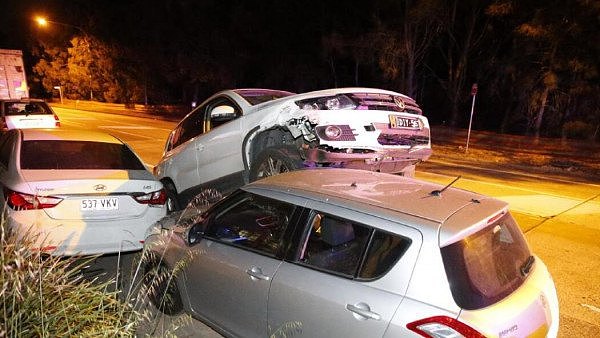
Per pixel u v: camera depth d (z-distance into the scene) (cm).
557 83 1973
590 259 609
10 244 292
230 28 3384
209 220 379
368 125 525
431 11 2105
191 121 722
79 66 4597
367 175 383
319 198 321
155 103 4494
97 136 615
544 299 285
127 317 332
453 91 2500
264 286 322
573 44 1827
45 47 5141
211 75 3578
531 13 1975
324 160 513
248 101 616
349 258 300
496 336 242
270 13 3022
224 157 614
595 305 475
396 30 2239
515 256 298
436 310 249
